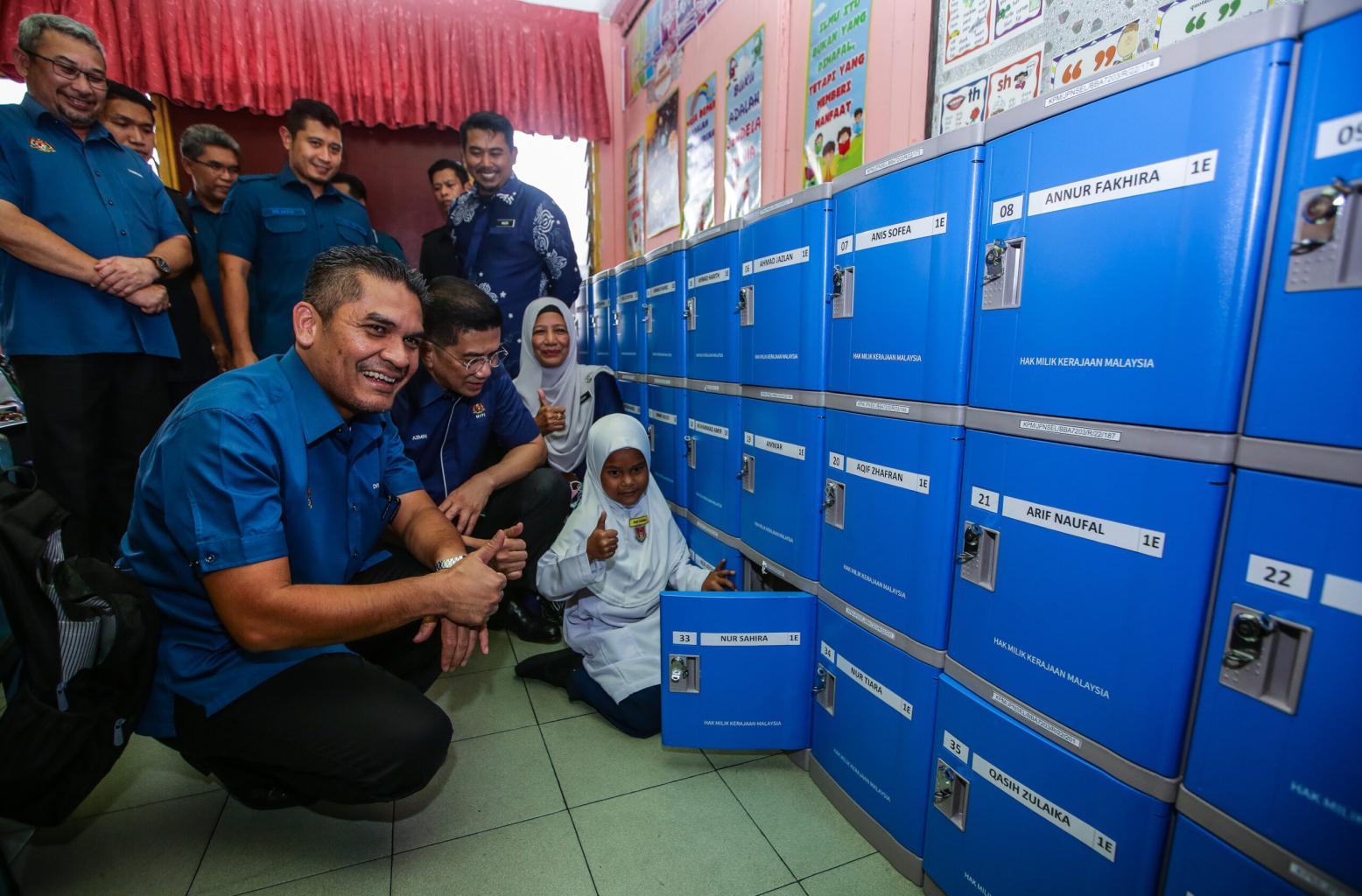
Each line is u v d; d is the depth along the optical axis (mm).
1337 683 550
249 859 1104
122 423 1758
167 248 1779
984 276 871
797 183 1981
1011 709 869
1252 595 612
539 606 1955
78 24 1552
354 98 3234
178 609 1046
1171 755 690
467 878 1062
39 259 1521
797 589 1328
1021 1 1159
